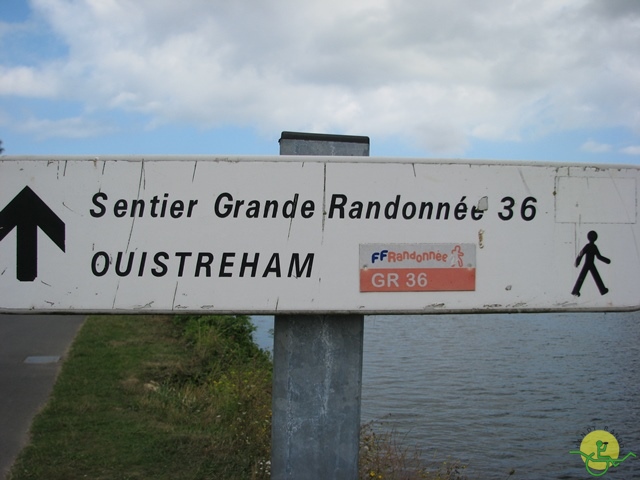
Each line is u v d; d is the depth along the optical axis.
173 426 6.59
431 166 3.11
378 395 11.68
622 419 10.25
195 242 3.01
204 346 11.24
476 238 3.12
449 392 11.95
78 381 8.38
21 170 3.01
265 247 3.03
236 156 3.04
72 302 2.98
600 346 17.38
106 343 11.33
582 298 3.17
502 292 3.12
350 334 3.18
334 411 3.17
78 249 3.00
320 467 3.15
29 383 8.23
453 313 3.08
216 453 5.82
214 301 3.00
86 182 3.01
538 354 16.14
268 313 3.02
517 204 3.15
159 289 3.00
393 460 6.53
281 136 3.28
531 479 7.55
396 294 3.06
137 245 3.00
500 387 12.40
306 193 3.05
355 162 3.07
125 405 7.33
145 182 3.02
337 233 3.05
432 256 3.08
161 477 5.24
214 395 7.95
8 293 2.97
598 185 3.21
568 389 12.30
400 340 18.52
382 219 3.07
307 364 3.16
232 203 3.03
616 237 3.21
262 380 8.99
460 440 9.00
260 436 6.23
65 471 5.29
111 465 5.46
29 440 6.02
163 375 9.34
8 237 2.98
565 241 3.18
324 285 3.04
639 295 3.20
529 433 9.38
